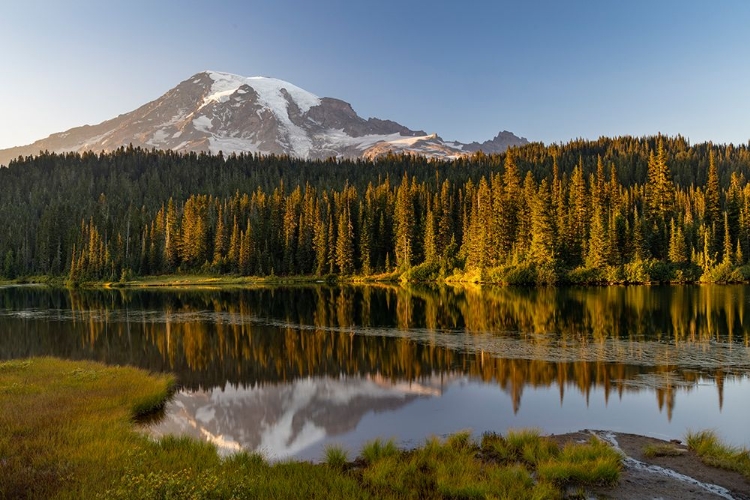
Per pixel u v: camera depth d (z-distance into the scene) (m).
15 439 15.52
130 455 13.95
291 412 20.98
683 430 17.45
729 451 14.49
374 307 59.31
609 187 105.62
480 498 11.56
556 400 21.25
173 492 10.98
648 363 27.22
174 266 125.62
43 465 13.35
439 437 17.20
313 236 123.88
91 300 77.12
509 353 30.72
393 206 125.69
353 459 15.21
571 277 82.06
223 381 26.97
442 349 32.94
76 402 20.31
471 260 96.94
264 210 135.38
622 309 49.59
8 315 57.66
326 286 98.50
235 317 53.47
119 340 40.28
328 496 11.35
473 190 116.94
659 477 12.90
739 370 25.59
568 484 12.40
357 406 21.58
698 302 53.88
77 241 133.62
